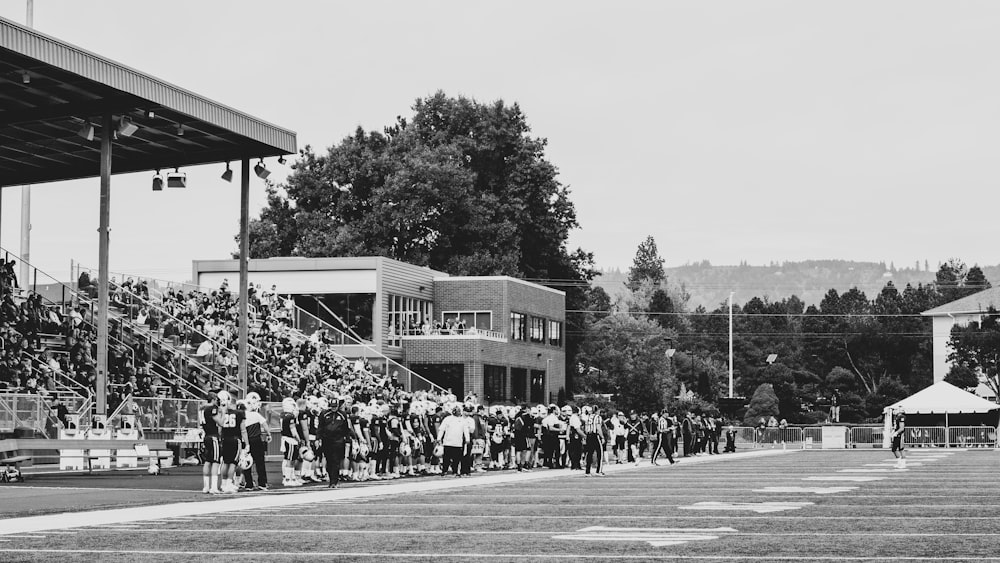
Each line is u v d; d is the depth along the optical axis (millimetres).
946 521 17391
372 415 31859
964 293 158125
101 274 34750
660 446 44594
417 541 14836
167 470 34062
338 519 18344
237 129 38531
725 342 151125
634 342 97375
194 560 12914
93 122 38844
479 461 37781
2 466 28250
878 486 27266
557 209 94062
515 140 92750
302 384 46438
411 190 85375
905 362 141000
